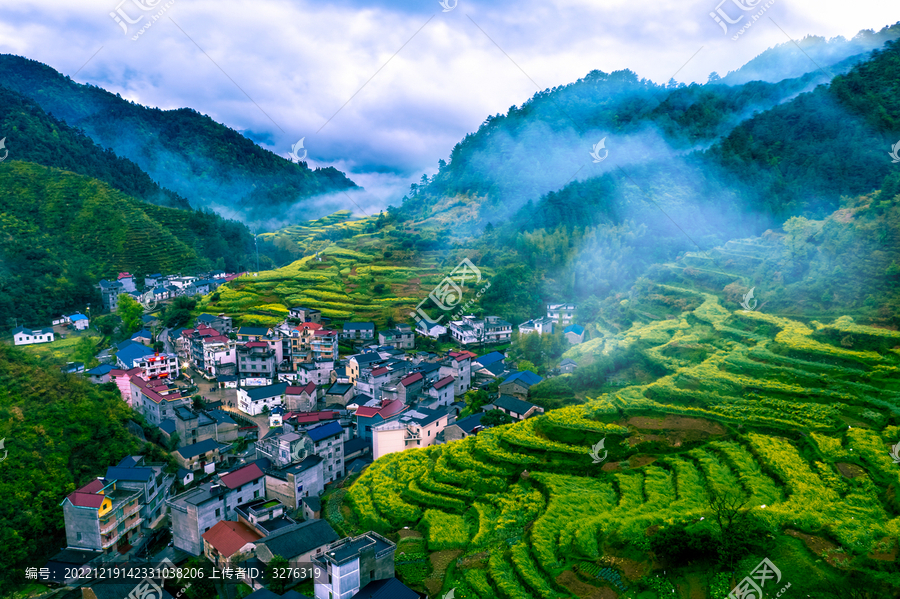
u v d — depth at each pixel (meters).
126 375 110.31
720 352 89.81
